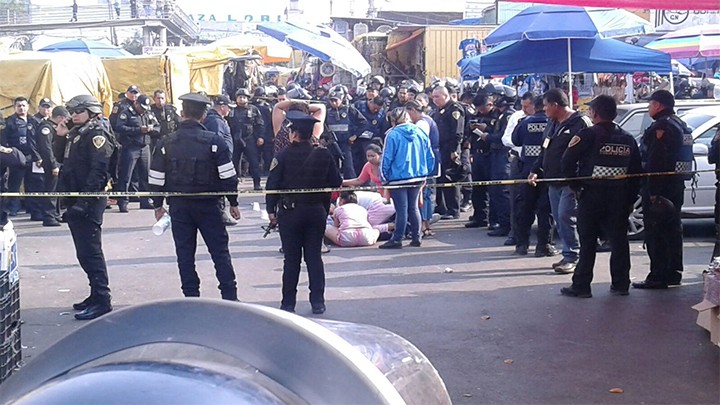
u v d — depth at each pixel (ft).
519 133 30.94
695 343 20.20
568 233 28.27
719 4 20.61
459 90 56.24
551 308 23.67
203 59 66.33
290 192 22.57
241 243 35.53
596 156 24.18
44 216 41.81
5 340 15.84
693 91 64.18
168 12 139.13
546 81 58.23
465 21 94.79
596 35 33.91
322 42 61.77
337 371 6.11
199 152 21.75
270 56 81.61
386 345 8.52
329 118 45.29
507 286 26.55
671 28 57.82
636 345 20.11
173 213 22.09
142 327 6.52
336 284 27.17
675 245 25.70
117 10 140.46
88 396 5.63
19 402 5.99
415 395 7.97
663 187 24.86
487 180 37.63
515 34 34.37
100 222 23.40
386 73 85.40
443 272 28.89
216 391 5.63
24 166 43.62
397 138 32.73
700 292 25.35
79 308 24.32
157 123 46.75
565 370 18.37
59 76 47.88
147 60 57.93
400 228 33.45
